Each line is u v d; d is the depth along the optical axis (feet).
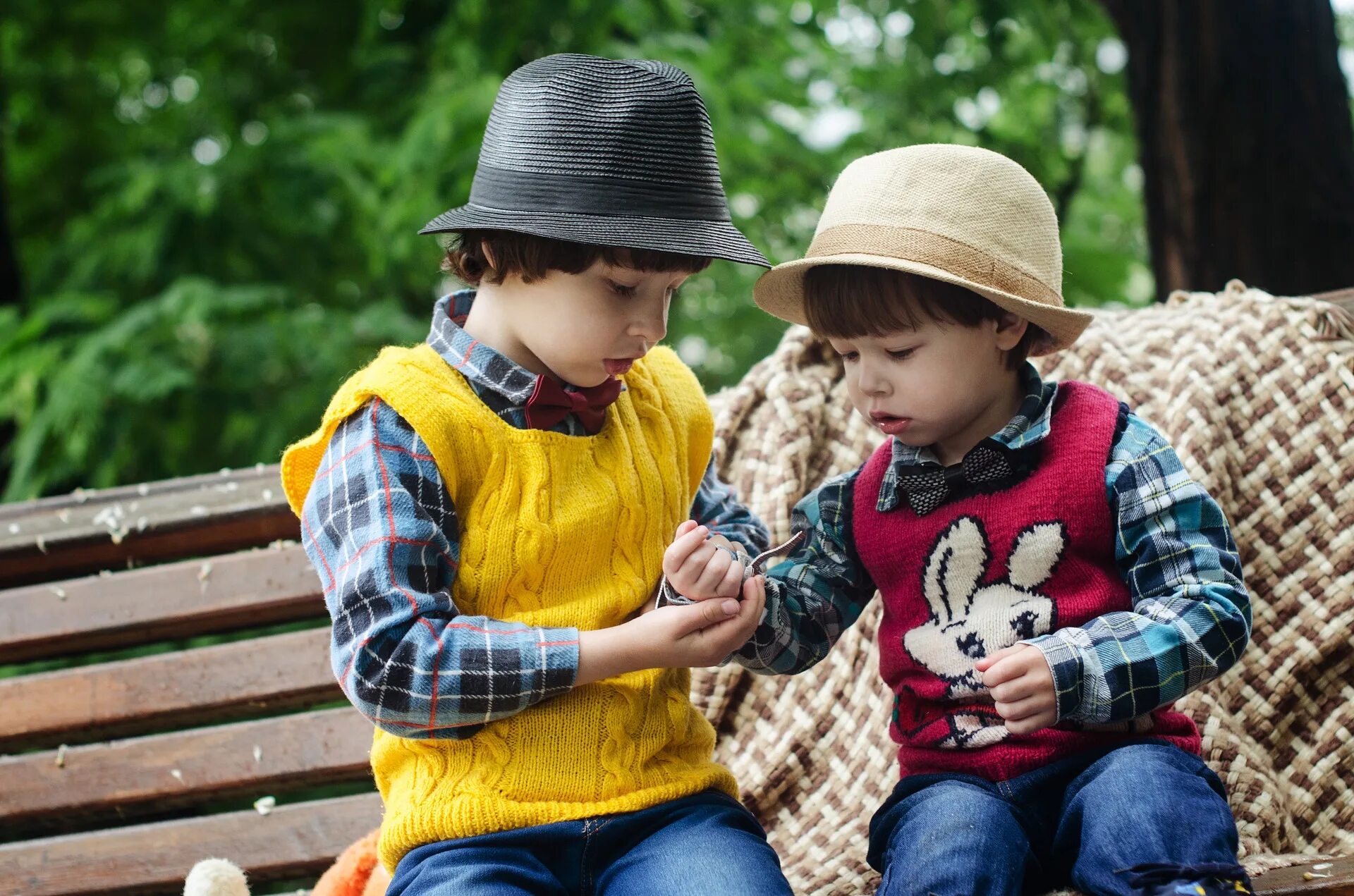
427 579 5.05
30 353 13.80
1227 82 9.70
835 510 5.98
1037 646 5.05
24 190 18.07
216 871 5.91
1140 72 10.09
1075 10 13.53
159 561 8.55
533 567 5.26
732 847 4.94
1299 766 6.91
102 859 7.87
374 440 5.16
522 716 5.19
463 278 5.46
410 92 16.11
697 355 16.28
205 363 14.06
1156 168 10.09
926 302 5.33
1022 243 5.50
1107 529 5.41
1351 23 14.96
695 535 5.17
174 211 15.48
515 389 5.28
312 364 14.10
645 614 5.14
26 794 7.98
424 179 14.06
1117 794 4.93
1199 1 9.73
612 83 5.16
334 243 16.10
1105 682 4.99
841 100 15.79
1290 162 9.64
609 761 5.23
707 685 7.57
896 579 5.70
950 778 5.42
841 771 7.25
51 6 17.30
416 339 14.62
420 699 4.88
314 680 7.96
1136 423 5.59
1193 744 5.47
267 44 17.69
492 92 13.87
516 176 5.12
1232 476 7.31
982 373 5.49
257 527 8.27
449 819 5.05
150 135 17.60
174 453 14.34
